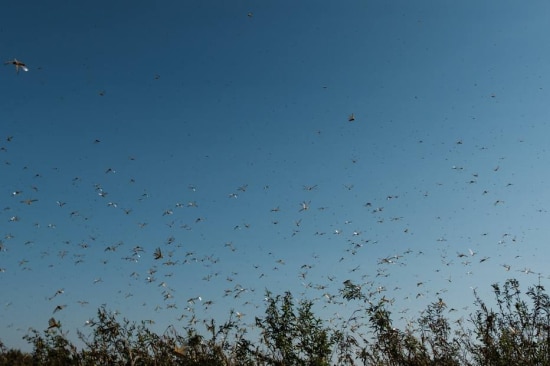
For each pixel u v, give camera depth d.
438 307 10.65
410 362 9.84
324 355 9.55
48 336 10.17
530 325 10.37
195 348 9.60
